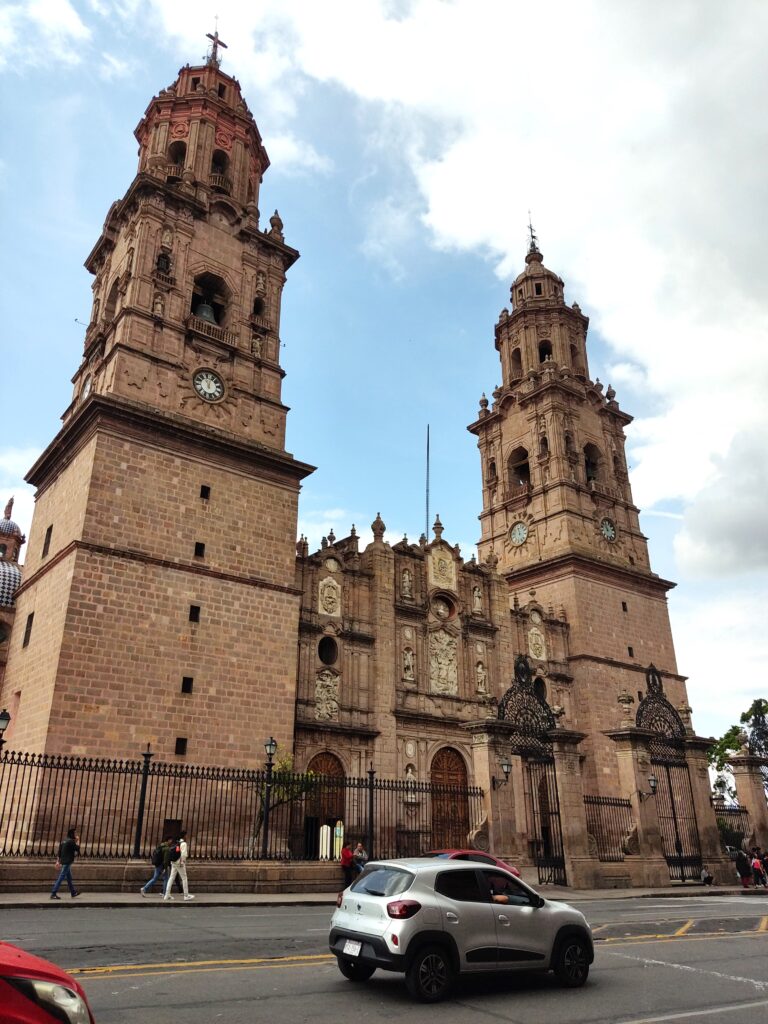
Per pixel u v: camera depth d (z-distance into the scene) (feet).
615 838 128.36
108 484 111.24
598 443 203.51
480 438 215.72
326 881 86.33
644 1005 34.45
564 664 173.17
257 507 127.34
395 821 131.64
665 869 109.19
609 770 163.94
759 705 240.94
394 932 34.78
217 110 158.81
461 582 164.55
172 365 126.41
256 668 117.19
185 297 134.41
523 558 191.01
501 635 164.25
